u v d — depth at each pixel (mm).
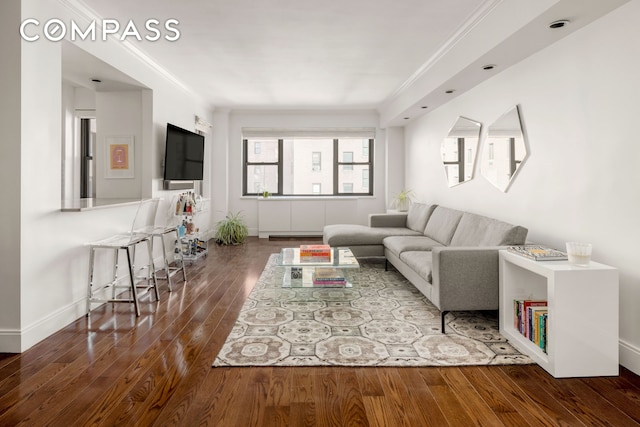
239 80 5434
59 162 2938
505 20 2928
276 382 2188
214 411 1903
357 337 2828
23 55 2553
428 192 6195
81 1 3084
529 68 3375
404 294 3928
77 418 1838
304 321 3154
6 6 2531
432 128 5973
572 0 2311
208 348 2635
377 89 6008
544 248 2773
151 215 4711
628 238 2357
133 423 1803
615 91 2443
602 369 2250
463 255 2898
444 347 2656
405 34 3775
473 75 3939
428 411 1915
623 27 2373
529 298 2850
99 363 2406
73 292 3148
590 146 2666
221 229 6945
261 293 3955
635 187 2307
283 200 7703
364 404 1976
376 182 7918
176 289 4109
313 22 3496
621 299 2408
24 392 2068
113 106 4754
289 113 7699
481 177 4316
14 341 2555
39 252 2738
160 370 2320
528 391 2102
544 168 3188
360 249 5055
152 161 4746
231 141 7727
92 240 3434
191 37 3844
